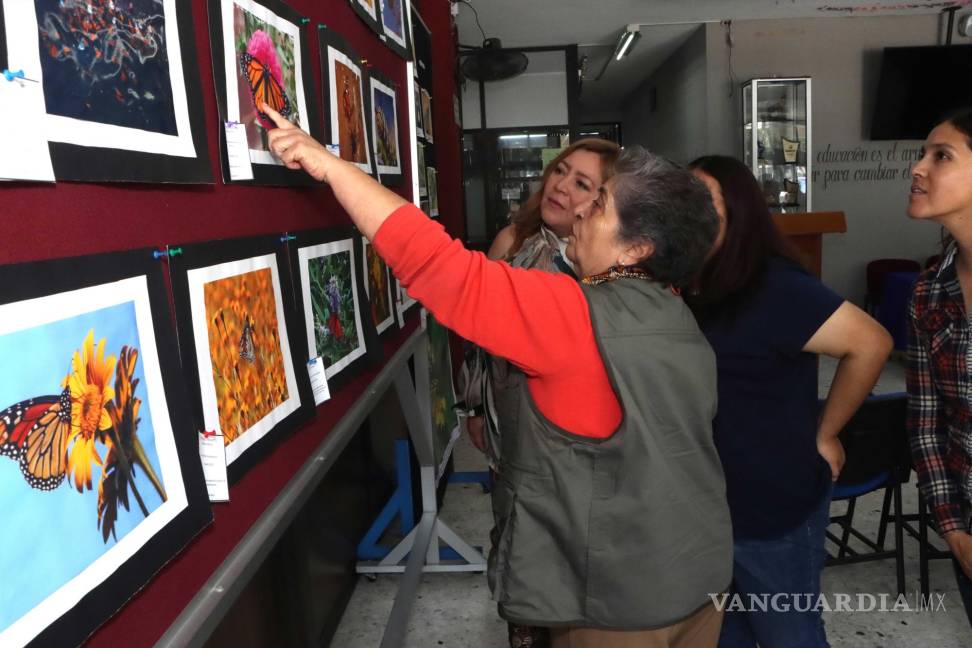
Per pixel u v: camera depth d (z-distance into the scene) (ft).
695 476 3.11
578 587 3.08
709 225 3.14
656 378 2.93
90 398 1.78
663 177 3.08
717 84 22.13
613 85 32.14
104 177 1.88
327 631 6.66
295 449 3.23
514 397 3.14
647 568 2.99
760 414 4.07
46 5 1.68
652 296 3.10
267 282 3.00
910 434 4.55
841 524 7.85
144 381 2.03
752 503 4.10
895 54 20.94
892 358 17.65
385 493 9.20
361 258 4.52
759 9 20.53
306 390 3.32
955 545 4.23
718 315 4.05
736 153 22.36
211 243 2.50
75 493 1.71
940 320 4.20
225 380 2.56
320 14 3.86
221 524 2.49
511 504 3.14
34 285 1.60
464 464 11.69
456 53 14.73
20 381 1.55
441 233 2.91
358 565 7.74
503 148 23.34
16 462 1.53
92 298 1.82
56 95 1.70
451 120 12.73
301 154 2.98
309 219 3.68
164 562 2.04
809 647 4.18
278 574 5.54
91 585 1.73
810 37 21.84
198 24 2.49
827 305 3.93
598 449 2.94
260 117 2.97
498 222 23.47
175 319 2.26
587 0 18.89
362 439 8.35
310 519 6.39
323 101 3.84
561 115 23.30
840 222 16.75
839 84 22.02
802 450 4.09
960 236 3.91
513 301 2.86
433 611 7.30
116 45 1.96
